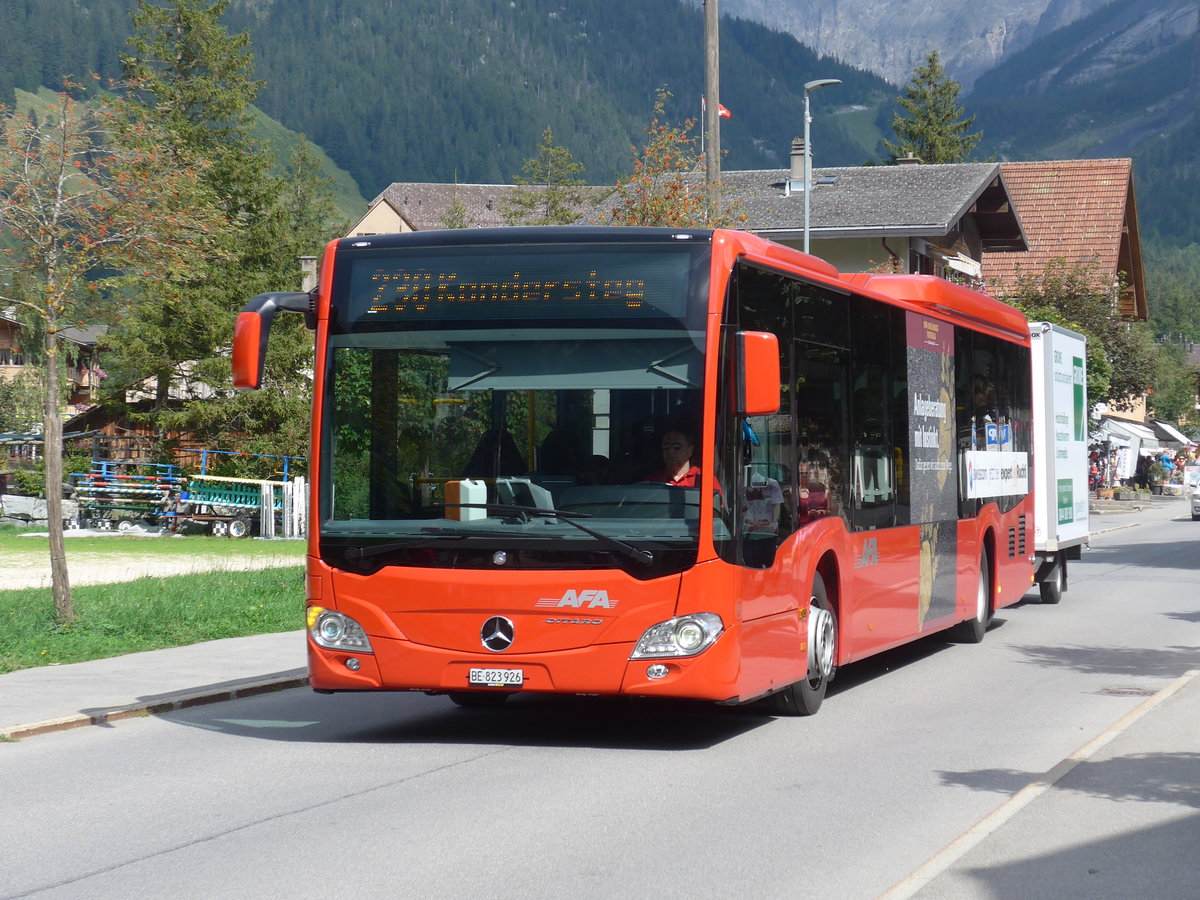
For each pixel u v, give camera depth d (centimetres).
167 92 4975
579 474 934
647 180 2595
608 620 919
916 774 879
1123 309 6744
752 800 803
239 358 953
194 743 1011
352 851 686
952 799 806
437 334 963
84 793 833
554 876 639
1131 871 646
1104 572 2767
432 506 949
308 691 1295
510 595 928
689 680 914
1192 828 729
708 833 722
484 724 1095
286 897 606
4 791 841
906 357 1334
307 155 8612
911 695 1221
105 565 2802
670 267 947
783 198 4697
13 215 1467
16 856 683
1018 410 1783
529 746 991
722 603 923
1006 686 1273
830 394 1134
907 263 4547
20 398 6206
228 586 2112
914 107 8944
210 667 1384
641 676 916
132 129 1509
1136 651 1530
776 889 618
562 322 952
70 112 1483
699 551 916
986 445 1623
